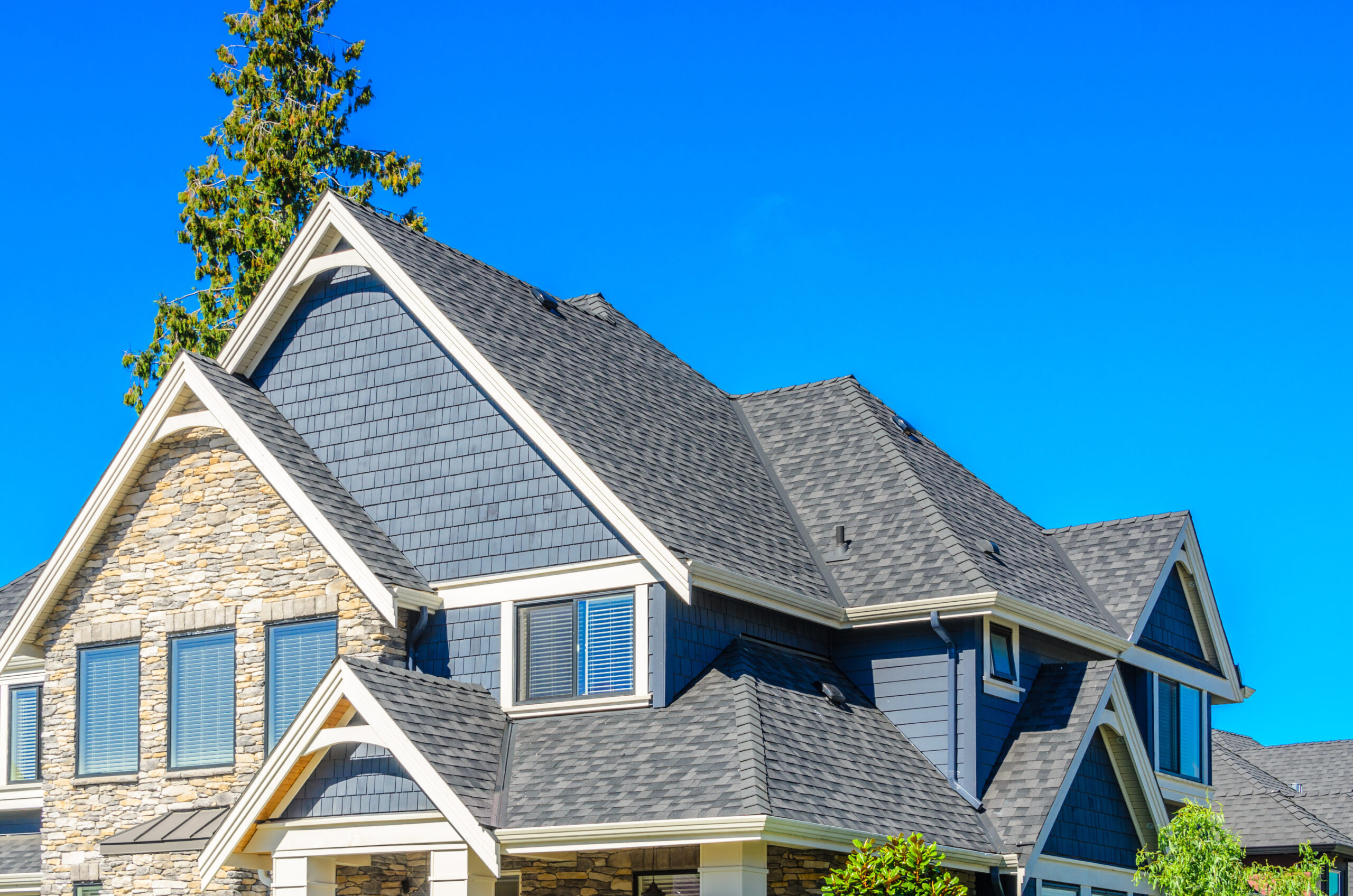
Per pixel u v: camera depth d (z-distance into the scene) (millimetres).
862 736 22969
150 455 24984
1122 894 25219
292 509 23422
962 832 22000
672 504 23328
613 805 19359
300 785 20719
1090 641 26812
